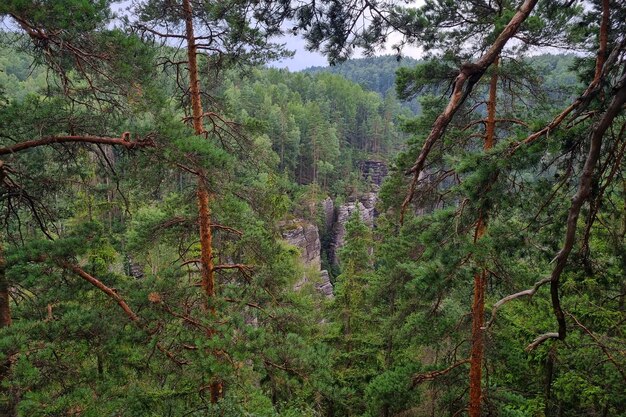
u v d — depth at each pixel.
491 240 5.42
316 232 50.47
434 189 9.22
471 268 6.12
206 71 10.22
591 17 5.52
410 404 12.08
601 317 9.94
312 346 9.17
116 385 6.21
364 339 17.12
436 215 6.09
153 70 7.38
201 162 6.30
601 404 10.82
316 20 4.48
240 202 8.84
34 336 5.72
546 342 11.14
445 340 12.41
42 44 5.76
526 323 12.14
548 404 12.30
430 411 14.67
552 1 4.68
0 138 7.23
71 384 5.61
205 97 10.43
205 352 7.30
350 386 15.89
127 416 5.90
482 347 10.11
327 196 60.25
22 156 7.65
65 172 7.99
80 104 6.70
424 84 9.65
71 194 8.65
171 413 7.86
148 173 8.05
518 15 2.46
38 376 5.27
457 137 9.38
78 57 6.02
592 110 3.60
